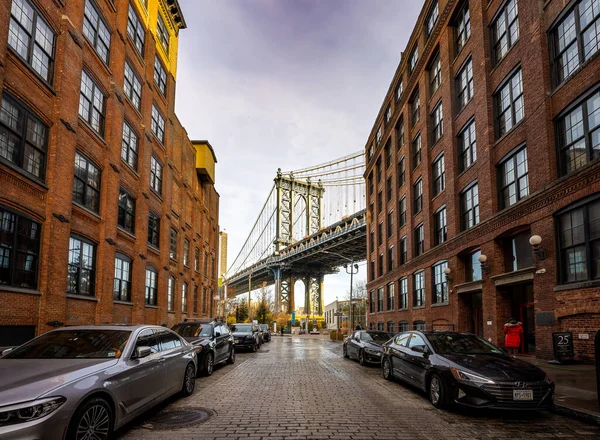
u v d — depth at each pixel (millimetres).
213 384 10977
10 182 11289
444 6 24234
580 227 12914
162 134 25391
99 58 16469
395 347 11266
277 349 27734
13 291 11227
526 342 16516
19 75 11672
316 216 93688
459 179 21969
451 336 9789
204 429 6418
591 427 6777
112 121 17547
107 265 16766
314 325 72500
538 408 7293
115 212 17547
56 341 6758
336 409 7941
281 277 84688
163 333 8328
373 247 42375
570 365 12523
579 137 13266
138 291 20281
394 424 6867
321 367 15641
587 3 13078
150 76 22672
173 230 27406
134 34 21031
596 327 12188
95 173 16469
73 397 4910
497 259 17656
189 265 31359
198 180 35281
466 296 21547
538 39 15039
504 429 6645
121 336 6941
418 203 29141
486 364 7957
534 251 14461
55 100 13328
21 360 6004
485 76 19062
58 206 13164
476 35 20188
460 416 7492
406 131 30969
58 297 13078
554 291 13711
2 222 11016
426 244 26359
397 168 33875
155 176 23953
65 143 13648
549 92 14562
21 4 11844
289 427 6582
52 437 4562
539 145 14781
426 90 27250
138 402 6438
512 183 17188
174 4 26781
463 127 21703
